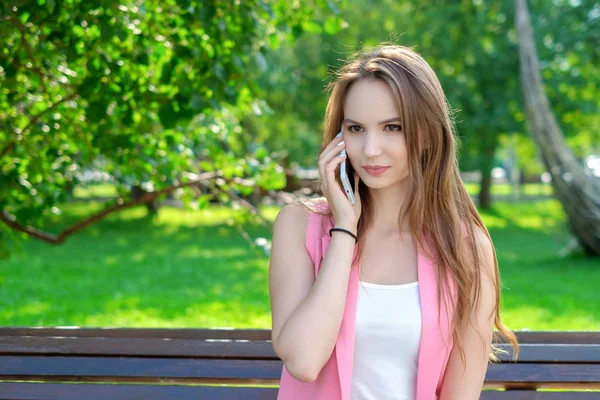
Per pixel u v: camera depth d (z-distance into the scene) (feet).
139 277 36.40
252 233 59.72
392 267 7.31
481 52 64.18
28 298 30.35
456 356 7.33
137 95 13.12
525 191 130.72
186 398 9.12
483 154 71.15
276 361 9.30
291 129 64.90
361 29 63.52
